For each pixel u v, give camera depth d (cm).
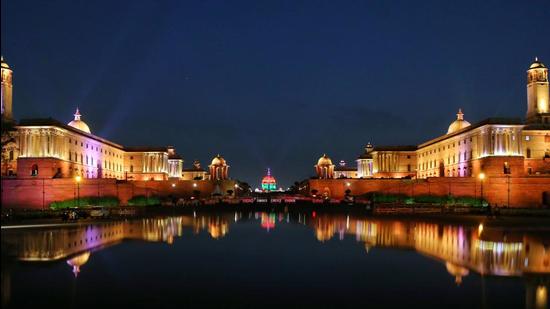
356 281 2895
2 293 2562
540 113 12369
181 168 17838
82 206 9175
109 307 2325
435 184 11144
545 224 6372
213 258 3684
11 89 11738
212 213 9431
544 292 2614
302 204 10562
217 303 2414
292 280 2922
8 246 4222
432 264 3406
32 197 10381
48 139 10688
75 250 4012
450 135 12900
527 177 10488
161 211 9506
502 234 5188
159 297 2514
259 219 7681
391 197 10219
